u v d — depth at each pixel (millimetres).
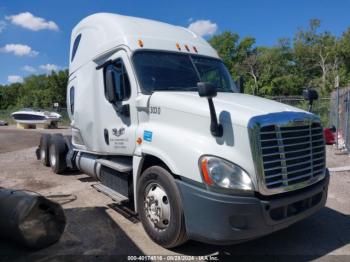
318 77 53500
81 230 5289
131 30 5816
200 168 4031
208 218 3941
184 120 4512
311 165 4520
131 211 5977
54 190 7668
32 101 67125
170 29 6379
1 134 22547
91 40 6656
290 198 4164
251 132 3914
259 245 4801
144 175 4820
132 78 5359
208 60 6203
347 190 7508
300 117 4379
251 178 3924
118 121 5750
